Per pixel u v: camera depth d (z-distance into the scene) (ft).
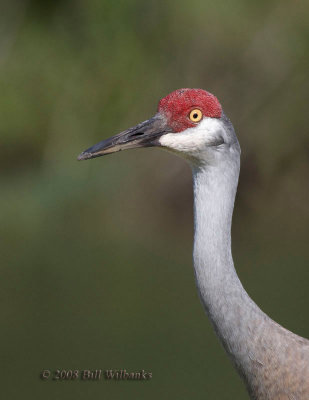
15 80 57.47
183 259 42.55
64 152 55.42
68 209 51.90
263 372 17.66
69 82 56.34
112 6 54.70
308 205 50.52
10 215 51.57
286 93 51.42
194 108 18.33
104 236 48.80
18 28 58.34
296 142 51.01
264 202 51.03
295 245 45.60
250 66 51.96
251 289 36.09
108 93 54.95
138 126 18.80
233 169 18.34
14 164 57.47
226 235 18.04
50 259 42.63
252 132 51.49
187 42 53.16
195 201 18.47
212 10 52.03
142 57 54.49
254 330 17.65
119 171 52.13
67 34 56.85
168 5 53.16
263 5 51.85
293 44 51.21
